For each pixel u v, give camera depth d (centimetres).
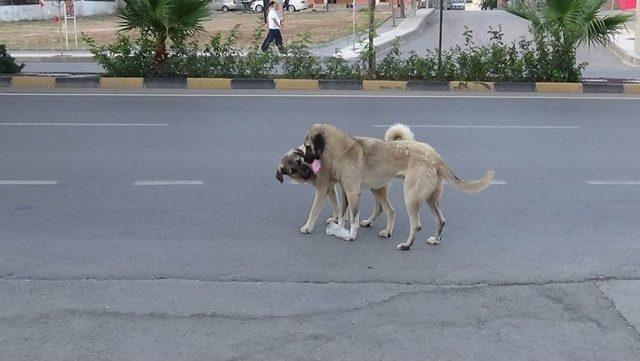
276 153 931
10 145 968
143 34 1563
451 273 548
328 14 4550
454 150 961
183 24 1523
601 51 2384
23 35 3000
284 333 448
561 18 1524
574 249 603
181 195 749
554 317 473
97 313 474
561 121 1176
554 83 1524
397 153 593
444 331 452
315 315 474
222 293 507
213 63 1566
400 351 426
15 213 686
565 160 914
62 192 756
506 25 3114
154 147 961
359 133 1056
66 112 1217
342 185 613
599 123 1162
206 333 447
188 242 612
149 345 432
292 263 567
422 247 607
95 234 629
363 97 1409
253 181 805
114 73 1562
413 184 586
